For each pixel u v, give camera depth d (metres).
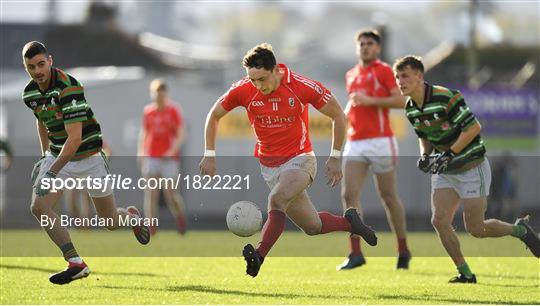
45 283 35.19
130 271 41.91
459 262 38.53
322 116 108.56
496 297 32.84
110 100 107.81
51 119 33.66
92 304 28.89
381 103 45.28
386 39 131.38
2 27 173.75
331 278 40.47
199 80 171.88
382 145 45.75
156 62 184.25
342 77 164.75
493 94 111.75
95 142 34.88
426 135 37.97
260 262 30.75
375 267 47.44
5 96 107.19
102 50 182.75
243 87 32.81
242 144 107.62
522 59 174.75
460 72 169.88
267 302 30.16
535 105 112.06
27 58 32.25
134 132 107.44
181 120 68.12
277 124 32.59
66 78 33.12
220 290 33.84
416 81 36.81
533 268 46.81
